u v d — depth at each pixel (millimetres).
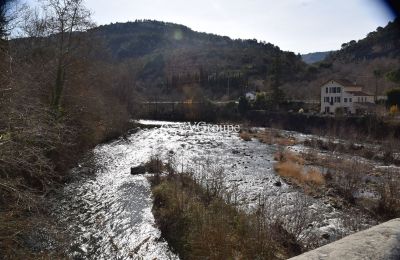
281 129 50656
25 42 20219
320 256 2488
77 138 20812
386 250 2551
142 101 69750
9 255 7629
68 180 17297
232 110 64938
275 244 9484
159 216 12695
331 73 83750
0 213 7336
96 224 12289
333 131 40688
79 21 19578
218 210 11578
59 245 9656
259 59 123938
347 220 13055
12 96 8195
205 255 9289
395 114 40906
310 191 17188
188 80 99688
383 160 27031
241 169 22094
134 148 29656
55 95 18312
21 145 7695
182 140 36281
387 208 14484
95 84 30484
